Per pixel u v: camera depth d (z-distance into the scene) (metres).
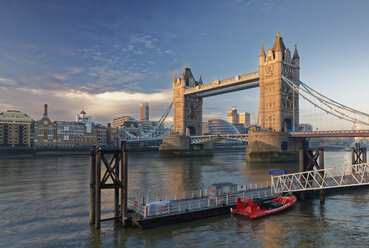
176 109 197.75
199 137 175.25
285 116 131.38
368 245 27.48
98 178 30.89
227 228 31.62
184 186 60.53
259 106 136.75
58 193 52.88
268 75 133.50
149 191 54.72
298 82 138.62
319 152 46.97
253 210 35.53
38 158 164.00
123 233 29.88
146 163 124.44
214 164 117.00
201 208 35.12
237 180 68.62
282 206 38.44
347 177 51.62
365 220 34.81
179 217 33.00
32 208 41.47
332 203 42.56
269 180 67.81
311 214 37.03
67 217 36.38
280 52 129.75
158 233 29.89
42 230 31.42
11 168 101.19
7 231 31.27
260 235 29.75
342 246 27.25
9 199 47.69
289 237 29.33
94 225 31.83
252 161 123.25
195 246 26.97
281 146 121.31
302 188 42.75
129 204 38.09
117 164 32.34
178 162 130.00
